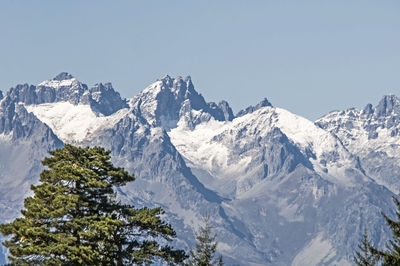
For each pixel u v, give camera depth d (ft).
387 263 515.09
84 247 629.51
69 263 633.61
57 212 635.25
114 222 636.89
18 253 634.84
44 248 631.97
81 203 647.97
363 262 542.98
